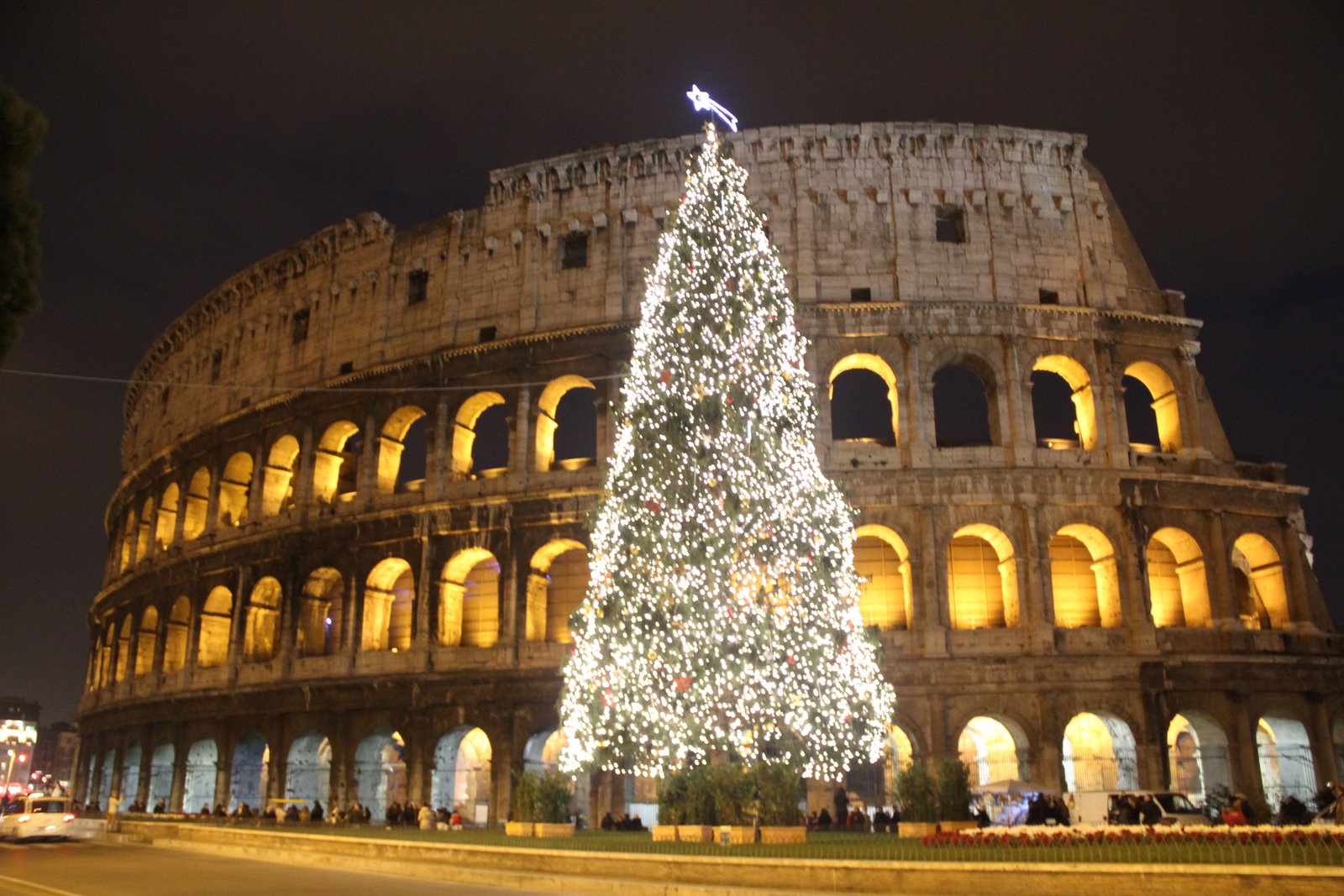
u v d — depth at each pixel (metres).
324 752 74.69
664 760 44.91
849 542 49.25
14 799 93.38
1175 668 60.12
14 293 26.09
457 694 65.62
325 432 77.25
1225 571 63.06
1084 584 65.56
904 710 59.50
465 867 37.91
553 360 69.56
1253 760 59.38
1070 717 59.22
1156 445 69.44
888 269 66.69
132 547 94.06
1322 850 29.73
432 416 72.06
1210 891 26.30
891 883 30.02
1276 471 66.38
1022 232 67.62
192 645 80.19
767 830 39.78
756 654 44.19
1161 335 67.06
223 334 89.00
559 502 66.25
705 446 46.84
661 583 45.47
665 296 50.03
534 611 66.75
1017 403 64.25
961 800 46.38
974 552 65.44
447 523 68.75
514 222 73.62
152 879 36.62
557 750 69.38
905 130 68.88
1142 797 46.97
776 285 51.09
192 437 86.94
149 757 82.25
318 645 75.19
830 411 64.44
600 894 32.94
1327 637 62.62
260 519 78.69
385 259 77.75
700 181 52.22
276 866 43.34
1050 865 28.25
